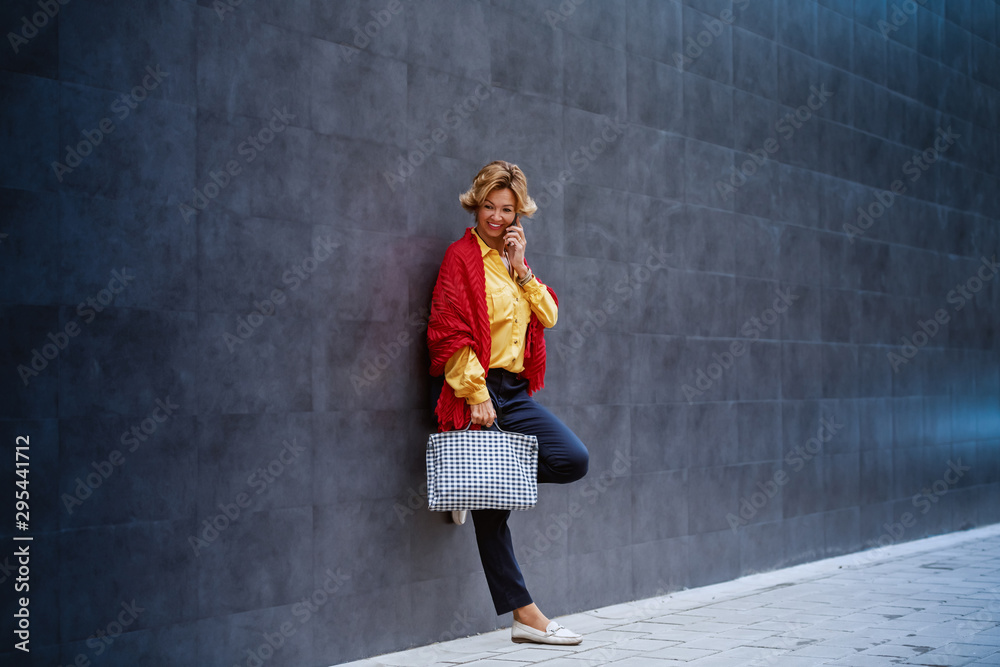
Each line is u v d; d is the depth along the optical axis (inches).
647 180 191.5
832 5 242.1
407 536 148.9
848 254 245.9
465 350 142.6
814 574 215.2
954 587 197.0
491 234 149.2
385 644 144.7
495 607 150.2
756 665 131.1
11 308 108.0
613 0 185.8
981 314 300.2
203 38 125.7
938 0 282.2
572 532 173.2
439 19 155.4
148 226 119.6
